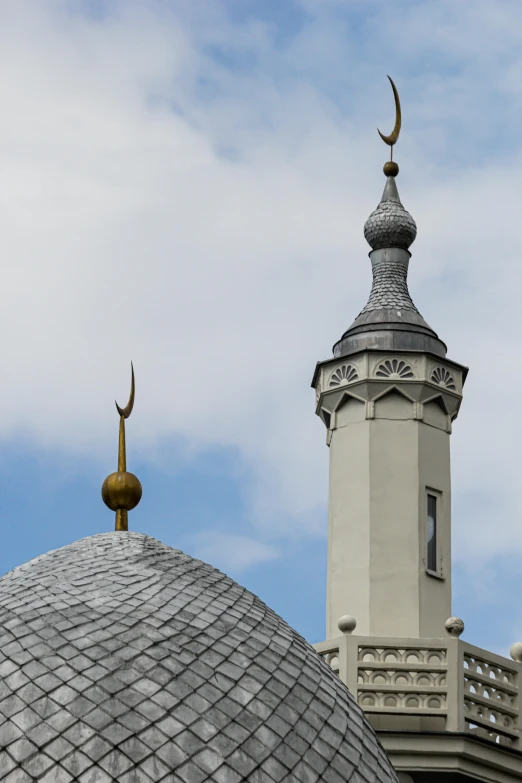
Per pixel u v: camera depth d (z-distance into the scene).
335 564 44.62
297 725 31.33
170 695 30.62
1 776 28.95
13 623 32.09
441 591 44.34
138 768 29.23
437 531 45.06
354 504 44.91
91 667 30.91
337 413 46.28
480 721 41.41
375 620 43.56
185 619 32.62
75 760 29.19
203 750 29.86
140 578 33.66
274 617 34.19
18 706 30.08
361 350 46.12
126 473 37.06
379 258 48.56
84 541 35.28
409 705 41.25
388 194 49.44
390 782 32.19
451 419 46.62
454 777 40.50
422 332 46.84
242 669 31.86
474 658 41.91
